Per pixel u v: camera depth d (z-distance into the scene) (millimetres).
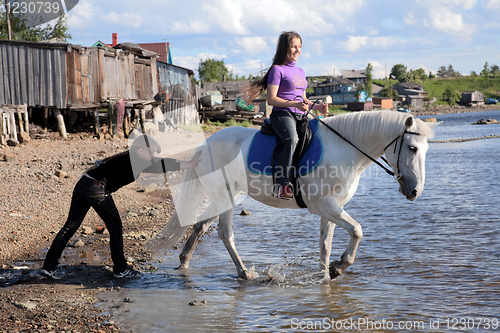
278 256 6000
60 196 8594
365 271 5223
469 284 4645
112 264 5578
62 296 4461
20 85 16984
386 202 9898
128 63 22219
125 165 5055
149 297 4484
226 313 4039
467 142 27844
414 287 4621
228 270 5473
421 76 185375
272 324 3773
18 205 7730
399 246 6246
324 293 4531
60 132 17656
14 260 5590
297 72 4906
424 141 4496
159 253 6230
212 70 100500
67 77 17688
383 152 4770
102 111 30953
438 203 9438
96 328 3701
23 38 35625
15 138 14773
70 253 6004
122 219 7848
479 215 8047
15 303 4180
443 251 5910
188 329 3688
